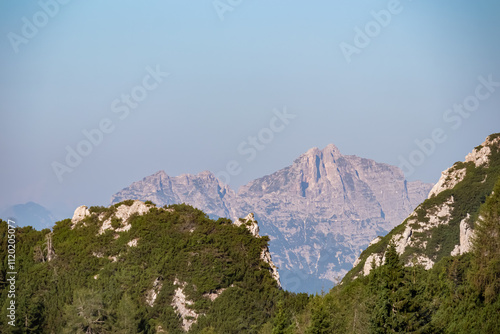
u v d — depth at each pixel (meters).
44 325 149.25
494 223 115.25
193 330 144.38
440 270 128.88
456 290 115.31
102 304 146.38
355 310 102.00
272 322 138.50
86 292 146.38
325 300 111.25
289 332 115.19
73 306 144.75
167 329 146.38
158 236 167.38
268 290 153.12
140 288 154.38
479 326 103.44
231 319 144.00
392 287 97.44
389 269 99.75
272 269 163.12
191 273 156.00
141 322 145.12
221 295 151.00
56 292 156.38
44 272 161.25
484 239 115.06
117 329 142.25
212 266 157.38
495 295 106.81
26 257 167.38
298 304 142.50
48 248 168.38
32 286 157.00
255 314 145.00
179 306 150.75
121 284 155.75
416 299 95.81
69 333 141.88
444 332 97.94
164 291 153.12
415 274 105.81
